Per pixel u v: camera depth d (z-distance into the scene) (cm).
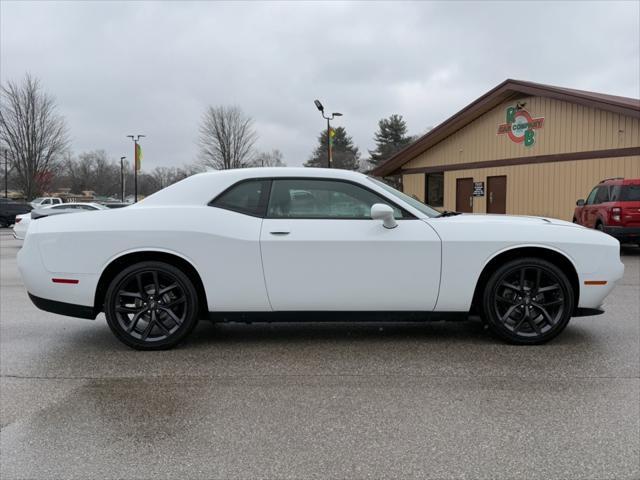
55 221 434
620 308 588
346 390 343
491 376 366
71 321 555
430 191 2327
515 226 428
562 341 451
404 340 460
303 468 248
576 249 423
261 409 315
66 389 351
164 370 387
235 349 438
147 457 259
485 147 1991
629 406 313
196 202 433
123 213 429
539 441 271
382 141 7719
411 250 415
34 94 4256
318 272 416
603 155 1558
